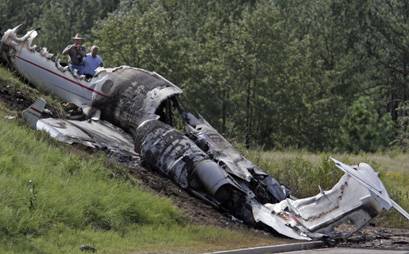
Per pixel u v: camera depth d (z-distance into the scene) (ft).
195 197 107.76
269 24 350.64
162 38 346.74
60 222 79.92
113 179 98.32
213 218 102.53
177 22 431.84
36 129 108.27
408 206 132.57
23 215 75.72
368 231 114.83
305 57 366.43
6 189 79.25
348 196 102.17
